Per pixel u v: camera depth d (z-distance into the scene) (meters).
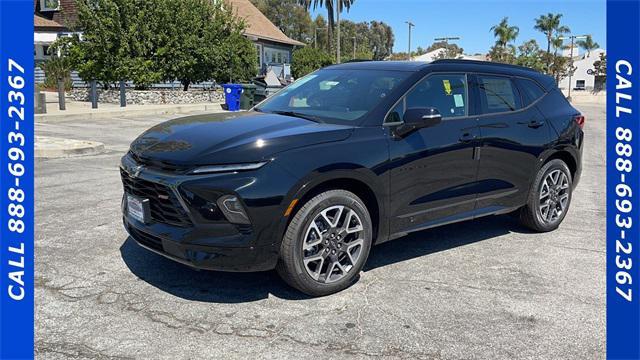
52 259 4.49
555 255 5.01
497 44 79.44
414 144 4.36
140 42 21.98
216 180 3.56
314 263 3.94
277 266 3.83
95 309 3.65
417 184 4.42
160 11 21.89
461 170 4.74
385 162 4.15
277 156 3.68
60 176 7.79
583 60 92.62
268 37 41.34
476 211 5.01
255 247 3.62
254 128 4.01
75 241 4.96
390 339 3.38
